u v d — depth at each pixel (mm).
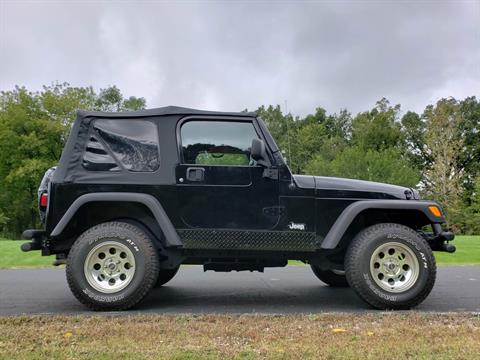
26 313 4316
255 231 4520
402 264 4504
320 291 5727
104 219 4715
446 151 39375
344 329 3598
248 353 3000
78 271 4348
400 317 3994
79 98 41844
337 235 4449
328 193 4598
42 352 3025
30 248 4461
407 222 4922
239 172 4566
